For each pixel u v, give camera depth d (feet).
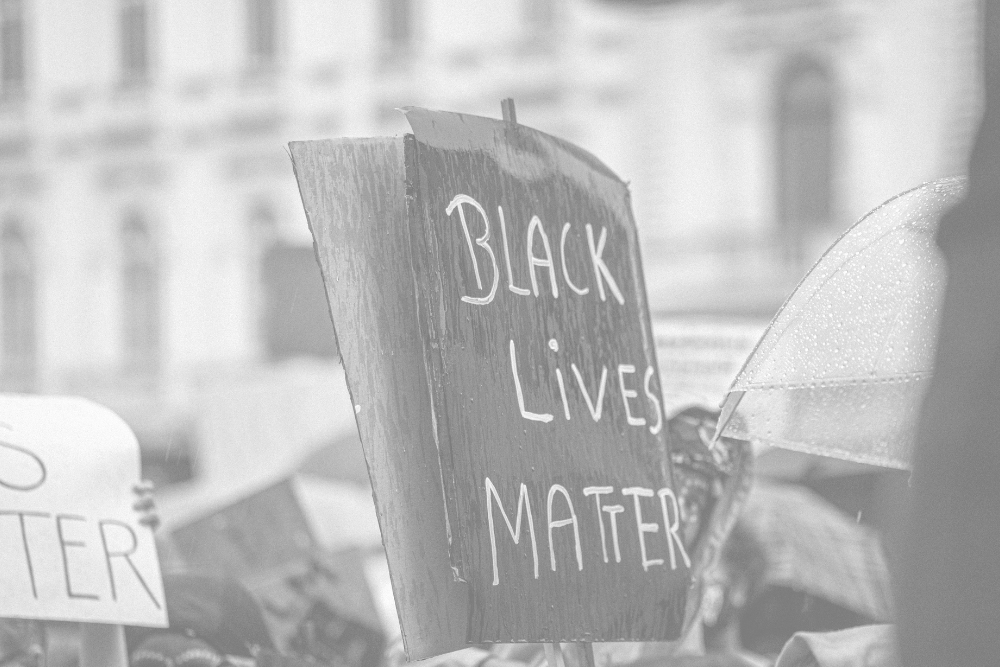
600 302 8.38
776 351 7.79
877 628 8.84
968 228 4.36
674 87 87.92
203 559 14.85
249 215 106.11
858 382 7.63
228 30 106.73
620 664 10.90
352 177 7.72
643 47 89.10
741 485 10.38
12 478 9.44
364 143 7.78
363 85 101.86
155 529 10.09
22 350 111.34
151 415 105.29
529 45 94.94
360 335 7.57
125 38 110.01
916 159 81.10
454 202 7.74
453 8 98.43
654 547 8.26
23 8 112.27
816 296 7.79
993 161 4.33
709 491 10.31
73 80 110.63
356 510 28.55
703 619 14.24
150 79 108.78
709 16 86.84
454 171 7.79
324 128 103.40
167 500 30.37
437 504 7.61
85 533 9.56
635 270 8.63
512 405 7.77
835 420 8.05
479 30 97.35
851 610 14.78
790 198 85.51
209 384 93.86
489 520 7.53
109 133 109.40
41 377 110.01
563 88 93.25
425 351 7.45
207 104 106.93
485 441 7.60
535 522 7.73
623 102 90.22
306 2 103.86
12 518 9.34
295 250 35.65
